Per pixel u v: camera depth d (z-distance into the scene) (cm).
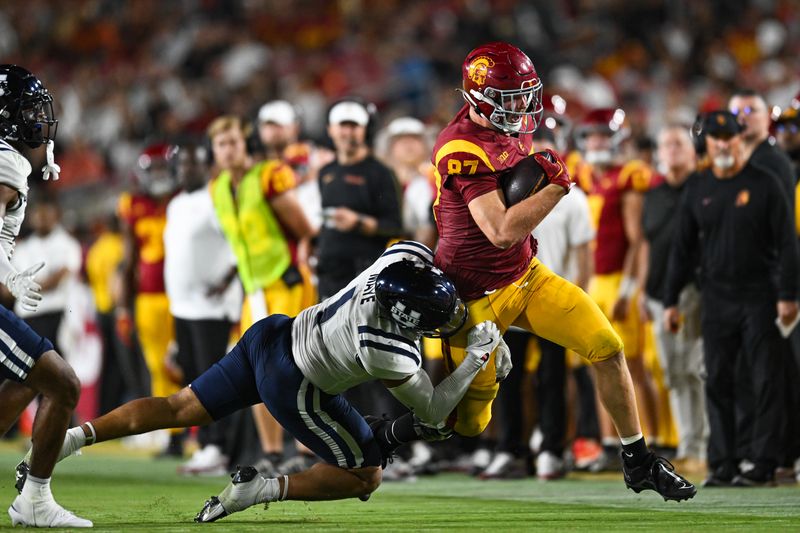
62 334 4122
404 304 1480
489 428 2780
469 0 6700
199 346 2909
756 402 2269
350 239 2594
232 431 2858
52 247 3750
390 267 1509
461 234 1658
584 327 1672
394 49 6556
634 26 6412
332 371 1541
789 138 2484
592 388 2794
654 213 2711
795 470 2381
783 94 5447
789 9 6312
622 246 2822
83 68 6944
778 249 2228
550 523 1631
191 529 1523
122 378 4019
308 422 1568
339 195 2598
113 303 3953
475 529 1553
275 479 1602
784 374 2278
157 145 3234
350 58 6600
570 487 2345
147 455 3503
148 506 1905
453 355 1695
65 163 5888
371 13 6906
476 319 1678
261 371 1579
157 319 3269
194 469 2792
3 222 1533
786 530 1520
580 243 2573
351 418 1591
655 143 3431
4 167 1496
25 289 1440
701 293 2353
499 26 6469
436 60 6350
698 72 6084
